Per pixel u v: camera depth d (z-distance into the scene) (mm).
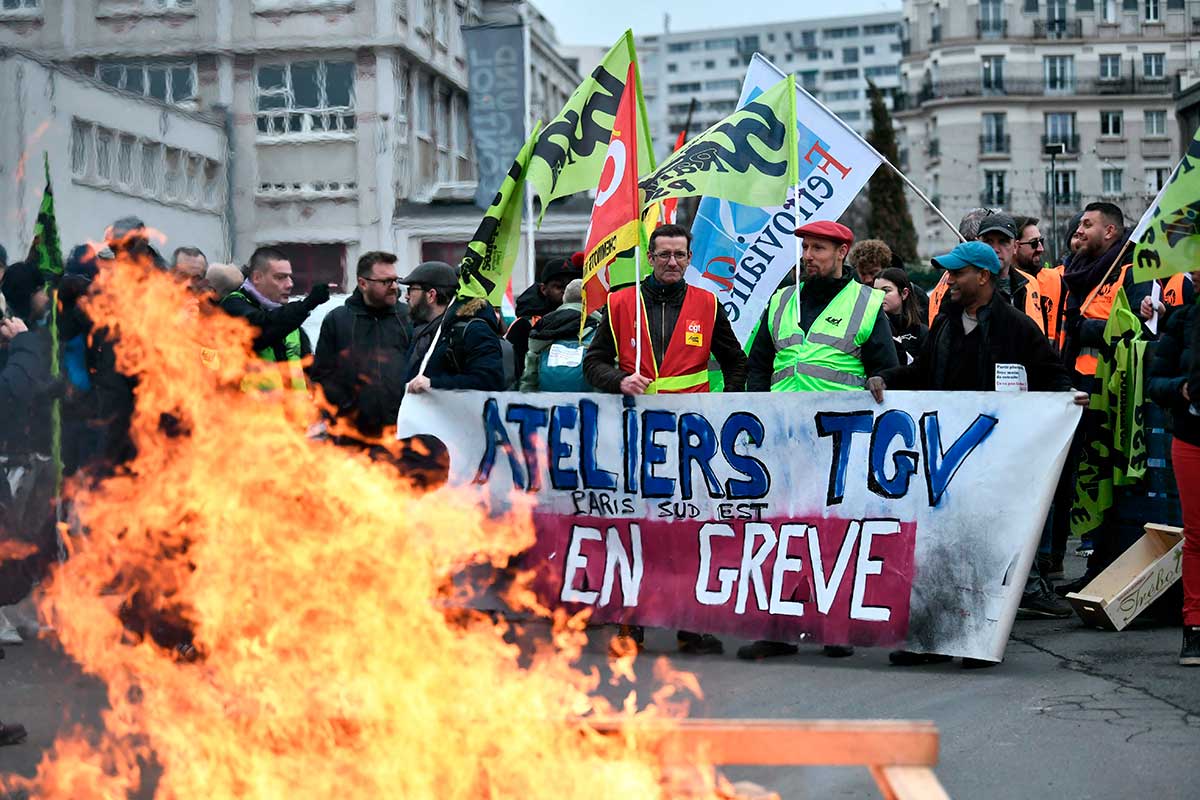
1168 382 5898
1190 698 5375
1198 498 5891
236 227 34094
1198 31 75375
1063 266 9164
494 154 25188
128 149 27938
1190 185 6129
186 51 34000
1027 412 6094
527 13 51094
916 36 80188
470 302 7516
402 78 35750
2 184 23250
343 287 34719
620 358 6793
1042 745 4793
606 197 6855
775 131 7379
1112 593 6996
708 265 8820
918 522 6230
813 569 6422
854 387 6547
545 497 7023
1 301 7047
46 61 24109
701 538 6684
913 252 52281
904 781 3018
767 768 4633
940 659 6309
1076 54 76062
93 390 7305
